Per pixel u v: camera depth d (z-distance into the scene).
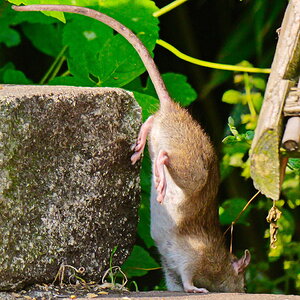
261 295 7.74
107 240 8.13
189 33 13.95
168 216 9.00
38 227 7.49
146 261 10.86
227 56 13.14
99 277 8.12
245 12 13.16
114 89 8.02
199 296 7.68
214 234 9.41
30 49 15.18
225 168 12.16
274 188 6.20
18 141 7.20
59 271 7.71
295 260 13.12
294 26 6.47
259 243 13.59
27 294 7.41
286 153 6.04
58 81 10.41
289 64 6.30
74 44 10.83
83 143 7.76
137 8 10.59
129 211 8.32
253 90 13.01
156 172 8.05
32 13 12.49
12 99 7.12
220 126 14.05
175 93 11.25
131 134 8.13
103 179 7.96
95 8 10.55
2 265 7.20
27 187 7.36
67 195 7.70
